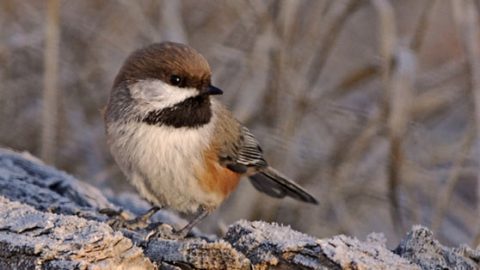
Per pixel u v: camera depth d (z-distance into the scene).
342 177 11.39
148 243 5.45
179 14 11.77
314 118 11.69
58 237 5.10
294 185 8.94
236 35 12.09
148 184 7.33
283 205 11.46
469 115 10.35
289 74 11.18
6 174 7.93
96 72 12.26
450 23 12.67
